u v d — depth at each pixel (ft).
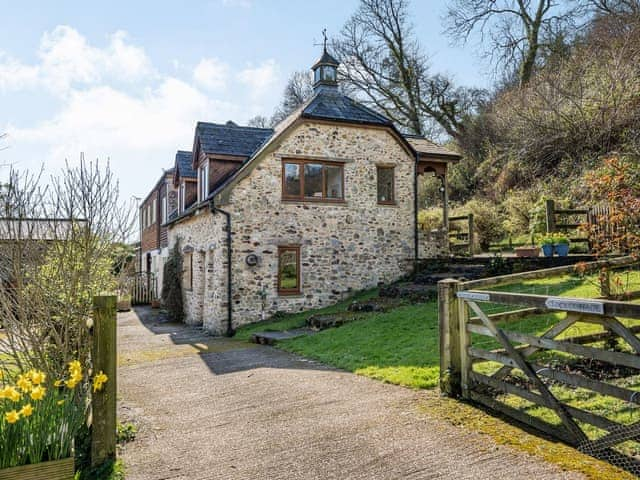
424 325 28.50
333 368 23.25
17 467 10.30
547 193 55.62
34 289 17.61
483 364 18.89
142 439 14.71
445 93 92.58
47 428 10.92
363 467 11.98
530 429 13.69
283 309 44.16
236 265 42.73
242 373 23.82
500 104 75.77
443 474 11.32
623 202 22.98
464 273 42.98
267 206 44.09
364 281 47.55
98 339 12.59
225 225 42.50
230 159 47.88
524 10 78.33
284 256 44.83
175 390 20.90
